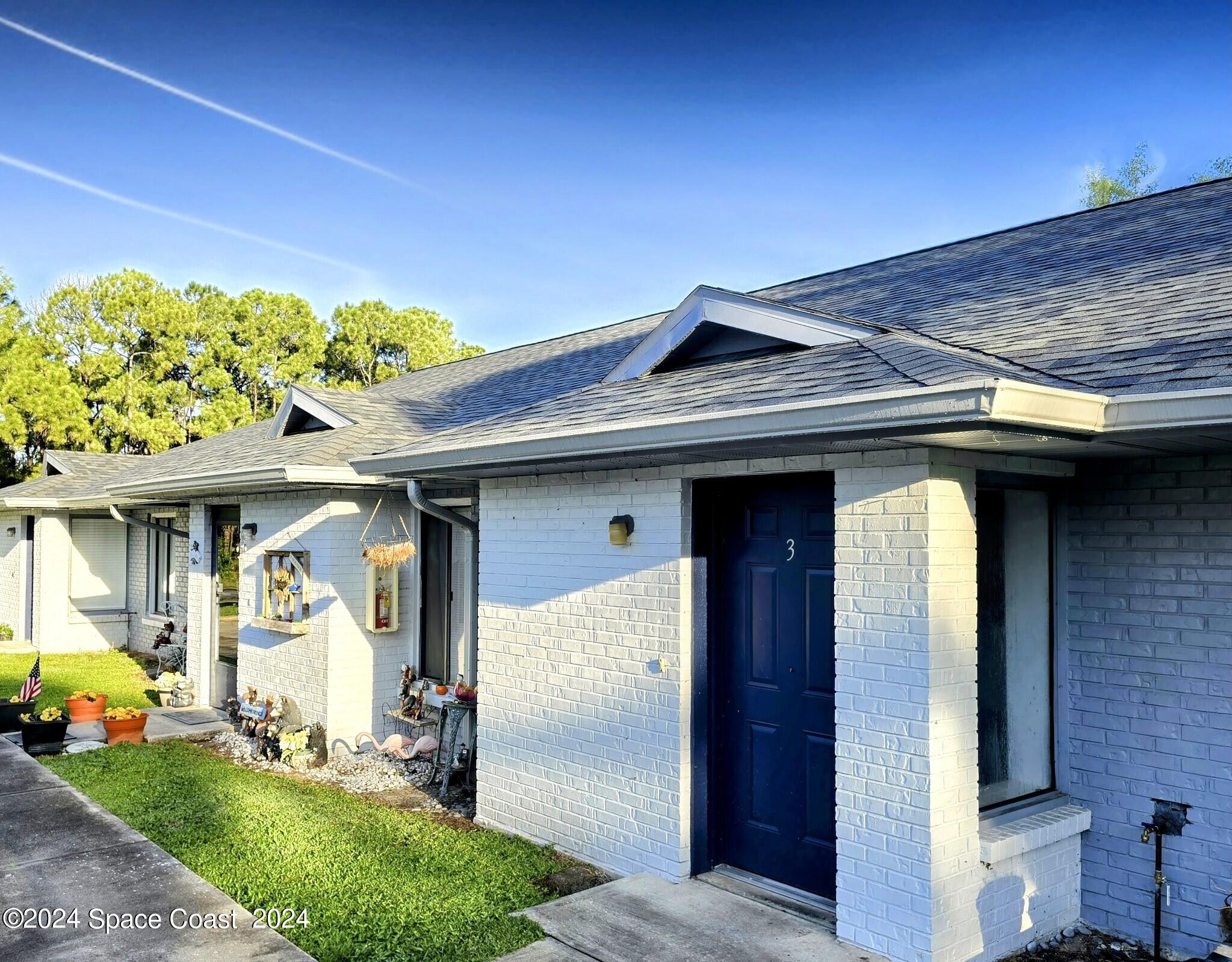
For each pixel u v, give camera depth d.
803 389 4.81
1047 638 5.77
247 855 6.47
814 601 5.64
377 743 9.95
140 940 4.88
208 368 35.53
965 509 4.84
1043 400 3.71
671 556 6.09
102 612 18.80
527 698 7.18
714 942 4.96
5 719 10.57
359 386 42.38
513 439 5.86
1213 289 5.12
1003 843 4.90
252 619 11.16
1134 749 5.34
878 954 4.79
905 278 8.54
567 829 6.77
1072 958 5.11
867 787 4.87
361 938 5.10
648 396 6.16
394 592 10.04
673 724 6.01
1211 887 4.98
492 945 4.98
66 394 29.95
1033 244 8.36
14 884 5.68
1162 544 5.26
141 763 9.39
